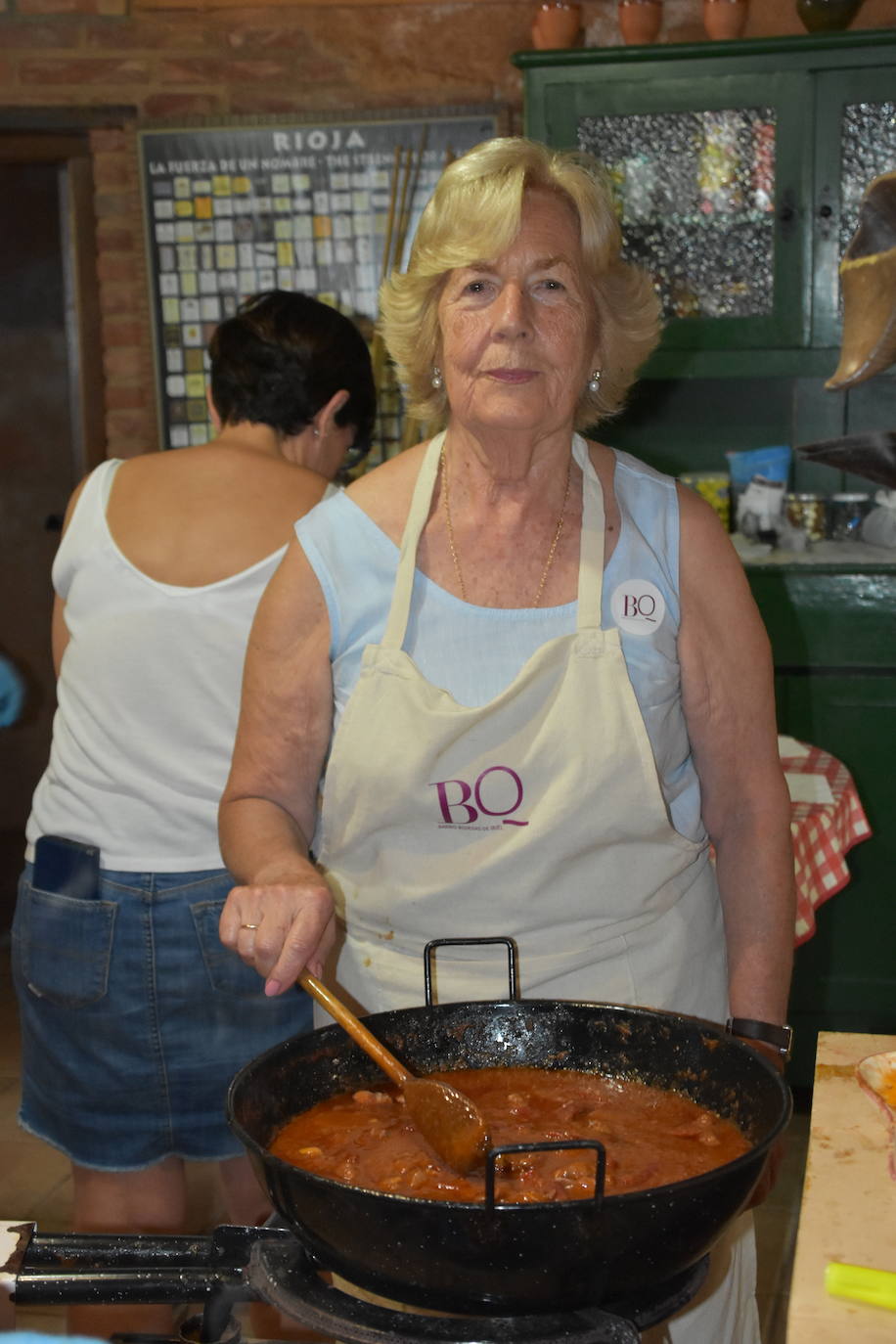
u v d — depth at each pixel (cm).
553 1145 79
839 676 319
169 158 381
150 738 171
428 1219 79
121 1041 173
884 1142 105
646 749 127
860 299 184
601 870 130
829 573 317
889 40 317
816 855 214
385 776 129
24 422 432
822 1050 122
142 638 170
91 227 402
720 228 334
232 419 192
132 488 180
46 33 382
